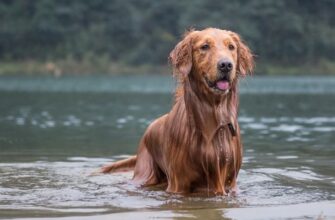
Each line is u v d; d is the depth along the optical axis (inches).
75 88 2010.3
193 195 344.8
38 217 286.4
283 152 508.4
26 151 522.0
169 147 358.6
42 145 561.6
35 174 411.8
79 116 912.3
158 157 380.8
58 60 3715.6
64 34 3806.6
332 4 3949.3
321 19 3895.2
